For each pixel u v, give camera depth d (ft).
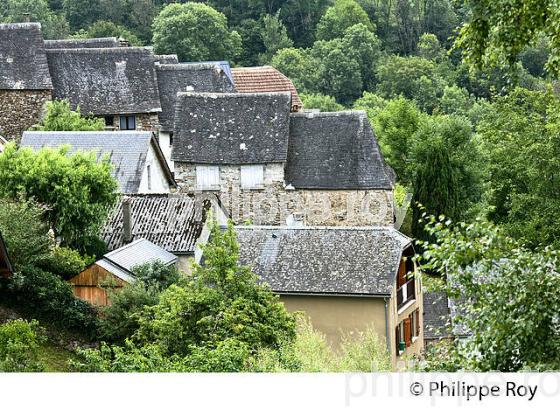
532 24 117.70
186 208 315.99
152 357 160.04
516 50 119.34
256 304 199.41
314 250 280.31
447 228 111.86
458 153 437.58
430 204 387.96
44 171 280.51
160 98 474.08
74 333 227.61
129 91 466.70
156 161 393.29
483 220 110.63
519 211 305.32
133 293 228.02
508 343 104.58
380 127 493.77
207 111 419.95
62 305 228.43
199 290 201.77
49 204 280.10
